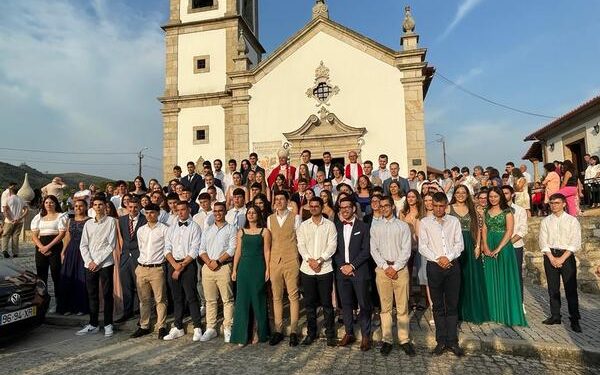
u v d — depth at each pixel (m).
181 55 21.08
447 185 12.68
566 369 5.01
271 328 6.52
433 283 5.50
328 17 18.08
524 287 9.38
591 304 7.74
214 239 6.31
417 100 16.45
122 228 7.20
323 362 5.25
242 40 18.86
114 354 5.71
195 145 19.89
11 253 13.70
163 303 6.54
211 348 5.87
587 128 17.25
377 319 6.68
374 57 17.00
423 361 5.25
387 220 5.78
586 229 9.17
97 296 6.84
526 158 25.98
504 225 6.43
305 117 17.38
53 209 7.66
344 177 9.58
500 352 5.51
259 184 8.15
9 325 5.82
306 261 5.88
